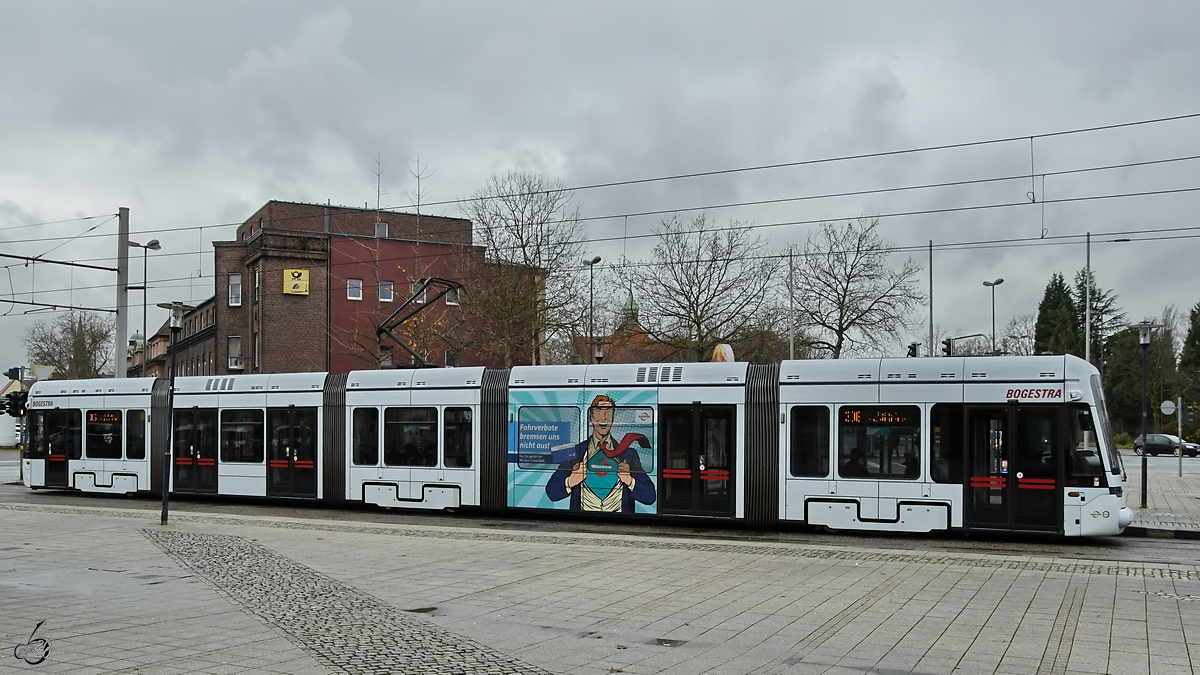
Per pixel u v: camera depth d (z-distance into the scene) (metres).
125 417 26.00
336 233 52.59
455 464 21.47
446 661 8.02
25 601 10.72
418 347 44.69
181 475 24.89
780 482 18.45
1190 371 83.06
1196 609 10.31
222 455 24.31
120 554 14.59
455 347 44.72
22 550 15.04
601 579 12.32
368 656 8.14
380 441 22.34
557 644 8.70
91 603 10.59
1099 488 16.56
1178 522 19.67
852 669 7.82
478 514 22.05
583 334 43.97
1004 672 7.70
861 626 9.48
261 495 23.69
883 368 18.02
